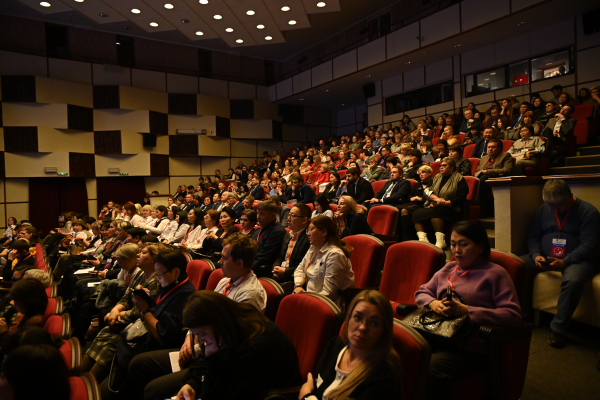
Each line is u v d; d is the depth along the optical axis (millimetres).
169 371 1971
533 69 7980
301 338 1704
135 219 7746
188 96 12688
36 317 2324
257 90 13867
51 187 11078
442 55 9305
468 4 7793
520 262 1954
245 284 1996
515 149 4992
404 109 10664
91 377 1458
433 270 2184
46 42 10922
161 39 12406
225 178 12906
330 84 11641
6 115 10250
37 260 4863
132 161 11898
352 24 11336
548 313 2803
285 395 1418
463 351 1695
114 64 11688
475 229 1885
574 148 5051
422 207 3992
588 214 2457
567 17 7297
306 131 14828
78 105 11047
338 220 3412
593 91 6023
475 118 7293
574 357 2223
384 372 1150
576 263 2412
